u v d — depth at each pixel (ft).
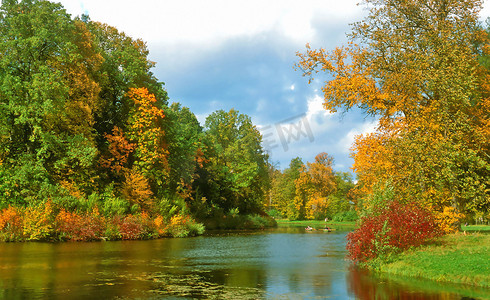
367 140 73.15
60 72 110.01
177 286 36.47
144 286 36.24
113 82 147.02
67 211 99.40
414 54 72.59
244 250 79.92
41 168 103.30
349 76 78.33
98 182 129.49
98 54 127.65
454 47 71.36
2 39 108.37
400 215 51.21
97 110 138.72
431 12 77.41
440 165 65.05
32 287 34.83
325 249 83.82
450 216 67.26
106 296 31.27
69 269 47.06
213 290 34.65
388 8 77.87
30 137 104.78
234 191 220.43
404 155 66.44
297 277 42.80
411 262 46.19
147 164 138.72
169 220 133.69
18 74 109.91
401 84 71.36
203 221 183.32
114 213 112.68
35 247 76.43
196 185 203.31
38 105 103.09
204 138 215.51
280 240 113.80
